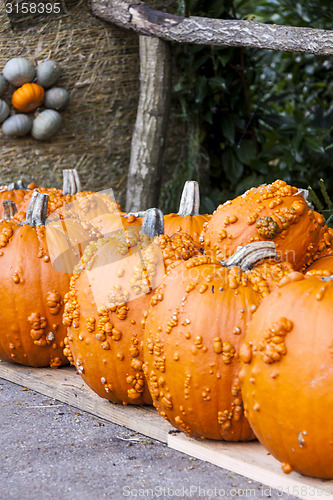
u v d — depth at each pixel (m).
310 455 1.58
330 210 3.27
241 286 1.86
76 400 2.38
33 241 2.57
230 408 1.82
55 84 4.49
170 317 1.85
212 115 5.12
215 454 1.86
